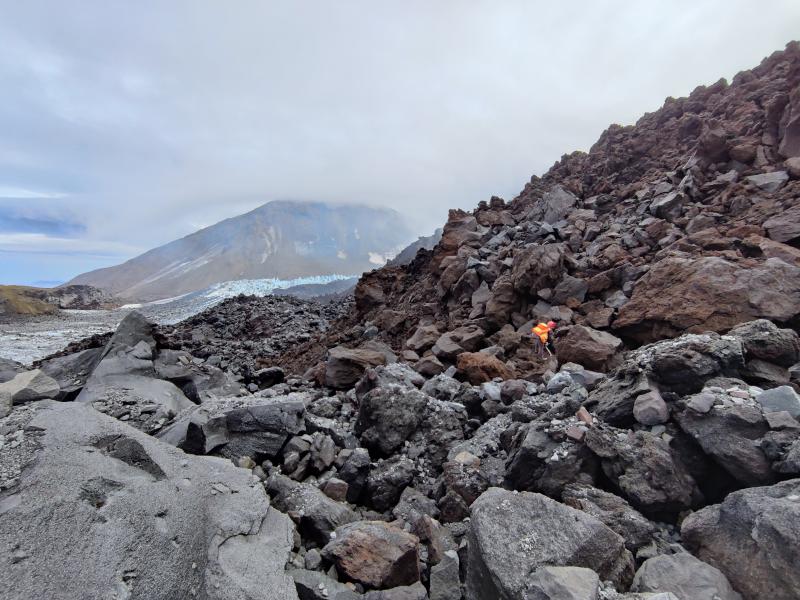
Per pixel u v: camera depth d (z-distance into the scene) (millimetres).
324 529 5855
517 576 3854
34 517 4070
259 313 46219
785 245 12180
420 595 4617
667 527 5035
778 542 3562
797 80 17859
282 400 9422
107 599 3572
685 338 6746
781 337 6535
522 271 16156
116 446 5816
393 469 7508
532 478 6188
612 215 21625
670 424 5699
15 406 7156
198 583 4137
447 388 10227
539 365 12297
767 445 4676
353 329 24828
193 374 13078
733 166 18516
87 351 13102
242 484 5875
